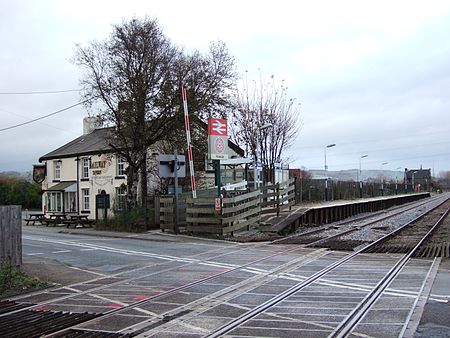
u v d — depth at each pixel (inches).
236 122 1537.9
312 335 265.1
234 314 315.0
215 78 1158.3
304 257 584.7
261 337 263.3
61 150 1647.4
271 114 1525.6
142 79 1088.2
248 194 938.7
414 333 262.4
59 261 586.2
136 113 1094.4
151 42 1096.2
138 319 309.3
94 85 1113.4
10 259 472.7
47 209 1656.0
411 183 4128.9
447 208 1845.5
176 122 1110.4
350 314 306.7
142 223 1042.7
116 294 391.5
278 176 1546.5
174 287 413.1
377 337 258.5
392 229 1000.2
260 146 1503.4
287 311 319.6
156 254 647.8
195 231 903.1
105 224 1119.6
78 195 1485.0
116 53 1093.8
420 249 642.2
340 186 1934.1
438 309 312.7
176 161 952.9
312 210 1116.5
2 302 367.6
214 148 903.7
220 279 446.6
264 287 403.2
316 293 375.2
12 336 271.1
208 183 1349.7
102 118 1122.7
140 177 1255.5
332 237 822.5
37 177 1695.4
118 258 611.5
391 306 325.4
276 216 1023.6
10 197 2116.1
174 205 948.6
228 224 879.7
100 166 1403.8
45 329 285.9
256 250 673.0
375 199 1861.5
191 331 278.4
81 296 387.5
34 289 416.5
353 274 458.6
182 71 1106.1
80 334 275.0
